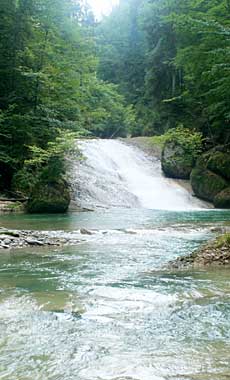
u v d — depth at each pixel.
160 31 42.00
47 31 26.23
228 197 24.94
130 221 16.52
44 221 16.27
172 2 31.92
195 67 26.45
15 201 21.12
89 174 25.97
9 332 4.06
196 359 3.45
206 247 8.43
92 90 39.22
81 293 5.59
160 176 29.97
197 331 4.14
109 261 8.11
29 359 3.44
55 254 8.94
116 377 3.12
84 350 3.63
